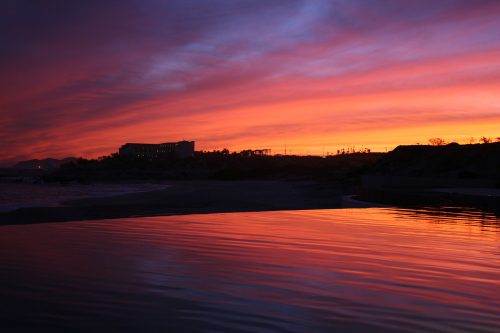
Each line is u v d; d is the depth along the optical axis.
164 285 4.51
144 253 6.26
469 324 3.44
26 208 20.11
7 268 5.23
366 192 26.97
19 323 3.40
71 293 4.21
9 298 4.04
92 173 154.75
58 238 7.70
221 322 3.44
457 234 8.29
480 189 28.41
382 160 58.53
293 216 12.11
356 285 4.55
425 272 5.12
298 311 3.71
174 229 9.05
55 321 3.45
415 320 3.52
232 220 10.99
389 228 9.24
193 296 4.13
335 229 9.06
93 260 5.73
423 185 36.38
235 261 5.71
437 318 3.57
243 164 159.12
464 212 13.29
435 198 20.62
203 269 5.24
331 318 3.55
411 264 5.55
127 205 22.98
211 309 3.75
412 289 4.41
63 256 6.00
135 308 3.77
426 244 7.10
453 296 4.18
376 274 5.02
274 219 11.18
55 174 157.25
